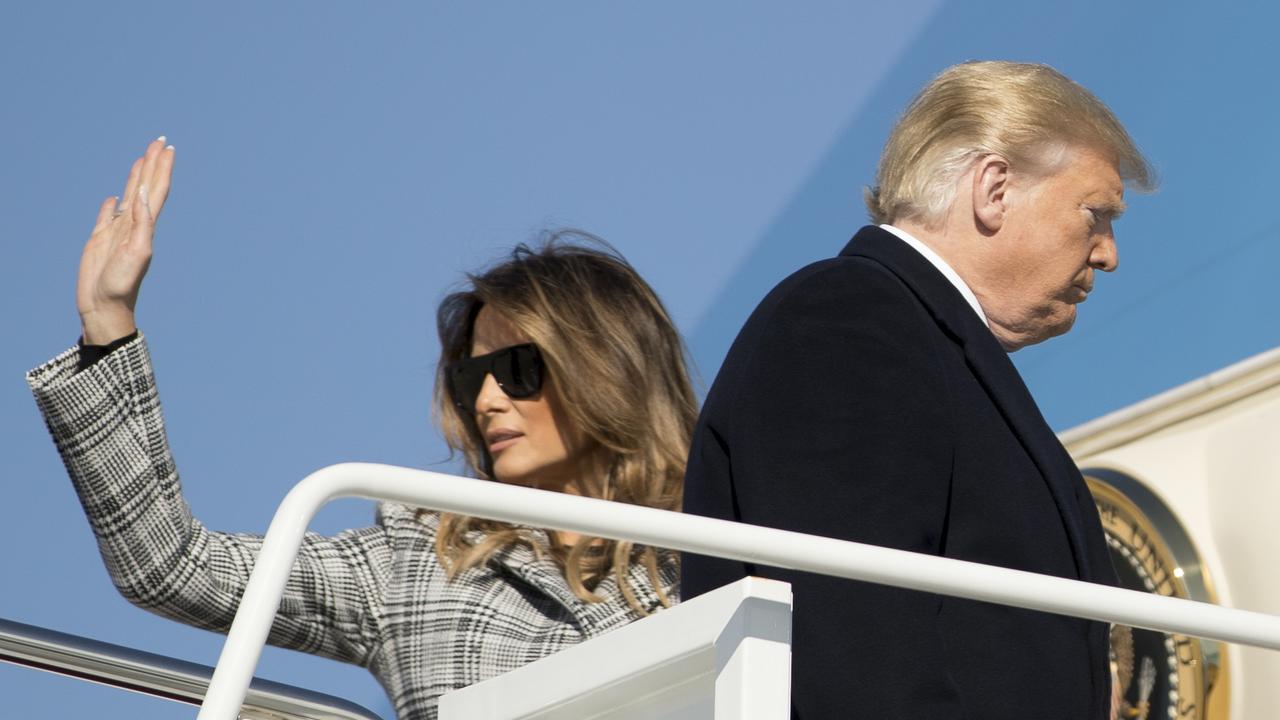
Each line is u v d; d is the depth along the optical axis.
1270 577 14.52
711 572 7.40
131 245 10.05
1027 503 7.37
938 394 7.29
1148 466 15.62
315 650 9.95
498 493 5.38
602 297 10.56
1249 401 15.11
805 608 6.71
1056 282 8.75
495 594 9.70
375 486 5.28
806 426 7.12
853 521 6.91
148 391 9.92
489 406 10.41
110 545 9.64
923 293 7.92
